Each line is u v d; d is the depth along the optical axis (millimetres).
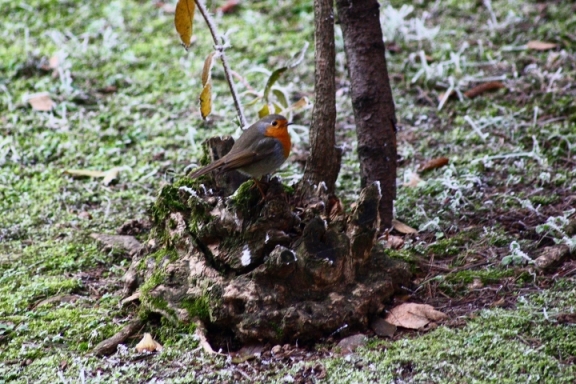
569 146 11352
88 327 8086
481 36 15086
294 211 8211
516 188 10602
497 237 9359
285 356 7309
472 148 11789
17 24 16078
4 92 13797
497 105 12867
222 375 7020
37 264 9492
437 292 8391
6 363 7508
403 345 7301
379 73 9203
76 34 15828
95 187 11391
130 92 14000
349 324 7617
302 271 7574
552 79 12977
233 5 16688
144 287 8148
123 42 15555
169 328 7848
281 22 16141
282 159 8555
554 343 7105
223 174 8680
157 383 6914
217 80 14312
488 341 7223
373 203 7848
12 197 11094
